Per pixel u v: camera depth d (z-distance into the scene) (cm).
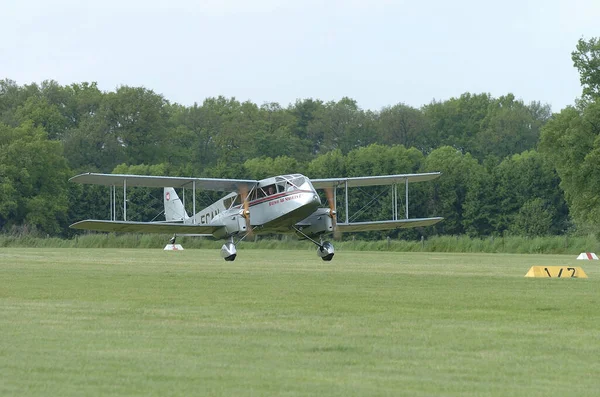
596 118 17088
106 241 14675
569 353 2639
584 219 16875
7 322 3188
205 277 5441
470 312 3591
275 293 4362
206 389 2125
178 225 8600
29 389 2116
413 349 2683
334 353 2606
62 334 2911
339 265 7294
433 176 9238
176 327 3092
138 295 4216
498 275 5869
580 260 9031
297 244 14338
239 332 2986
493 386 2198
